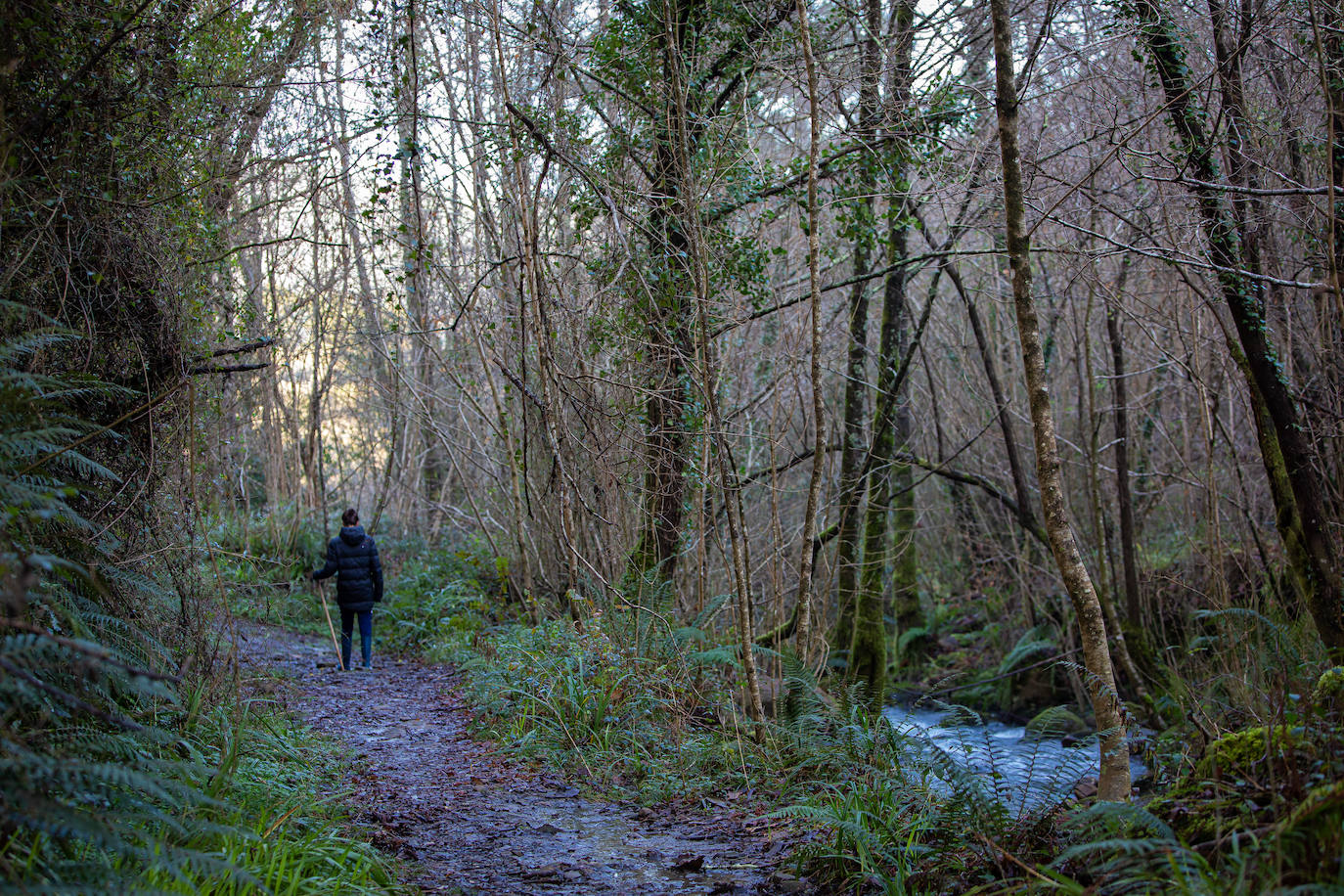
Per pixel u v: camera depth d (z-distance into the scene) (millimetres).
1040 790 4711
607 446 10211
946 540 21781
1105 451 16219
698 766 7281
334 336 17859
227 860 3564
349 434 25500
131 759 4027
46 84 5359
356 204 16438
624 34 10117
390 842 5184
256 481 20594
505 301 12602
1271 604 11430
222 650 9367
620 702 8266
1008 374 18266
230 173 8461
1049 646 15164
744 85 10227
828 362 15125
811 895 4629
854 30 11570
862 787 5598
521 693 8367
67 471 5250
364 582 11992
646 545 10914
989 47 12219
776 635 11602
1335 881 2889
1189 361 12664
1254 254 9578
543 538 14703
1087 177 9352
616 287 10062
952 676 16859
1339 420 10477
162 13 6168
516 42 11539
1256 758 4195
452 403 17875
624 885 4773
